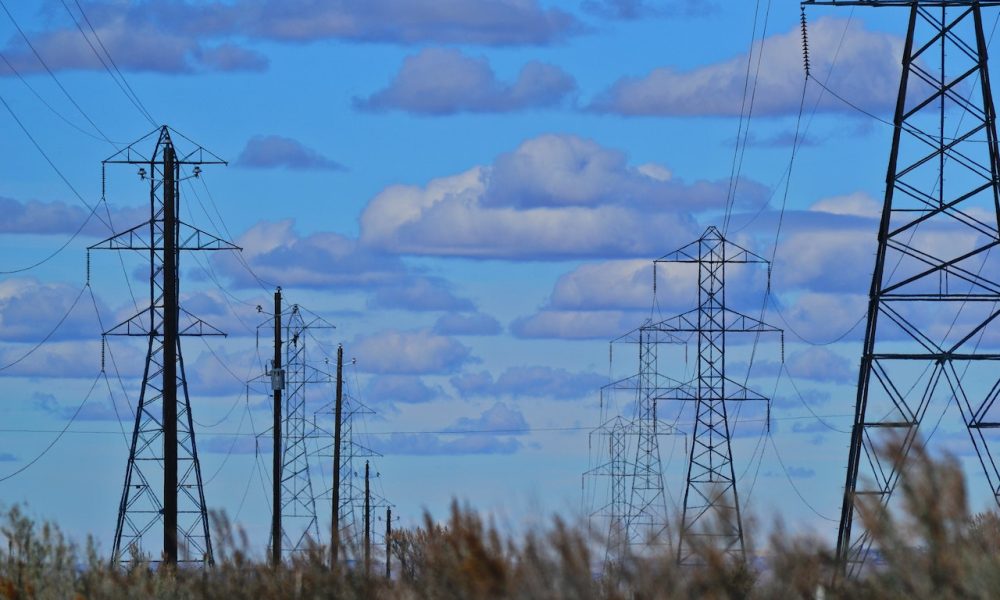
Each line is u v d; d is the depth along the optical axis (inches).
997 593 1338.6
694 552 1455.5
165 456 5152.6
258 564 2426.2
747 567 1504.7
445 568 1524.4
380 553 2256.4
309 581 2301.9
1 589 1959.9
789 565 1509.6
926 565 1382.9
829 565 1526.8
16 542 2084.2
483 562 1385.3
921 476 1408.7
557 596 1365.7
